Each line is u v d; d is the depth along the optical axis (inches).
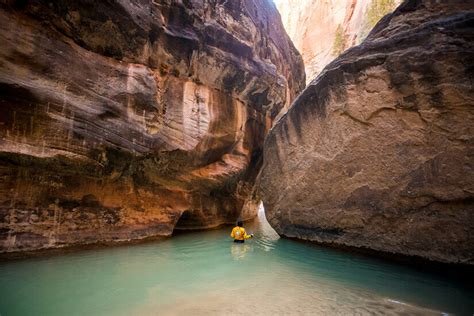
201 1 424.2
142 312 169.2
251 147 546.9
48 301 181.9
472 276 225.9
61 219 295.7
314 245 354.6
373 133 285.1
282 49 695.7
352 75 296.0
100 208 331.6
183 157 394.6
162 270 252.7
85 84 299.9
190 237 409.7
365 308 176.2
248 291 205.5
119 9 319.3
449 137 239.3
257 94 531.5
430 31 256.5
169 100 390.0
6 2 251.1
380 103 277.4
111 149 312.8
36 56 266.5
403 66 260.8
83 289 203.3
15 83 249.8
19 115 255.4
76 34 299.7
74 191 307.4
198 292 202.5
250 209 709.9
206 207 490.3
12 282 209.9
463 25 242.2
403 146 265.3
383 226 282.0
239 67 472.7
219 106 460.1
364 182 295.3
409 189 260.5
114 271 243.9
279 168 400.8
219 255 309.3
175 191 425.4
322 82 325.4
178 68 406.0
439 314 167.9
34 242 273.1
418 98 253.9
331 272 250.5
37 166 272.5
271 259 293.9
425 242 252.7
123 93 328.8
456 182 234.8
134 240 353.4
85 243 310.0
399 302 186.2
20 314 163.5
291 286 215.6
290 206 380.8
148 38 361.1
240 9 512.7
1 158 253.1
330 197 328.2
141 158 346.9
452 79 236.8
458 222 234.1
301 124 360.2
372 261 283.6
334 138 319.0
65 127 279.9
